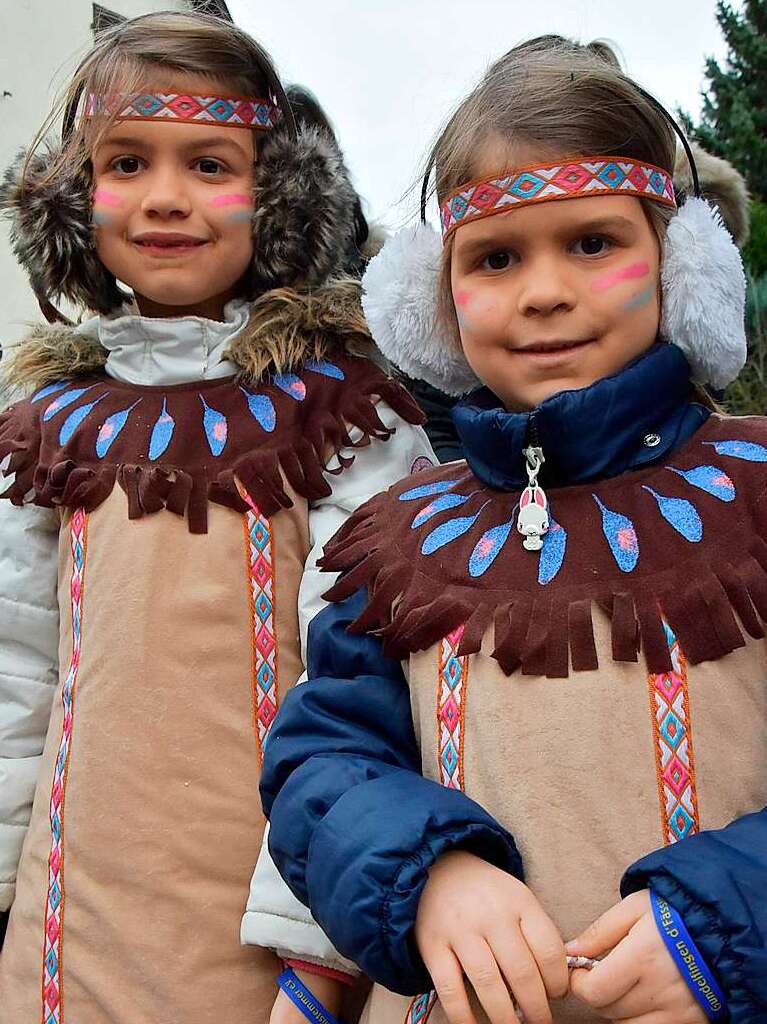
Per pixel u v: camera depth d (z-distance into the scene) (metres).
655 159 1.04
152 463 1.38
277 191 1.45
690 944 0.78
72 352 1.55
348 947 0.89
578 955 0.83
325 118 1.74
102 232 1.44
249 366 1.40
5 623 1.47
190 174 1.43
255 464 1.36
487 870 0.89
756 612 0.90
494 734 0.96
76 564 1.38
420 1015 0.98
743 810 0.90
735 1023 0.77
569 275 0.99
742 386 5.71
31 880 1.35
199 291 1.45
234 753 1.30
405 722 1.06
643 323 1.01
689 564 0.94
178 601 1.32
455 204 1.04
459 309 1.05
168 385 1.45
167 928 1.26
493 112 1.03
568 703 0.93
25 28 4.71
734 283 1.01
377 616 1.07
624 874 0.84
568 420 0.97
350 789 0.96
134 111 1.39
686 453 1.00
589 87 1.02
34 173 1.52
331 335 1.45
